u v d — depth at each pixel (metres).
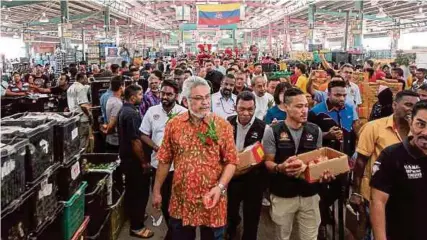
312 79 6.24
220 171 2.65
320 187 3.36
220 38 47.94
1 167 1.86
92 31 35.69
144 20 37.31
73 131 2.81
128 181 4.22
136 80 7.75
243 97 3.57
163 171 2.78
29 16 26.83
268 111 4.35
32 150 2.20
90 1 22.28
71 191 2.76
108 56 14.45
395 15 28.69
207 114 2.64
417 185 2.18
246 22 44.97
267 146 3.17
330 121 4.00
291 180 3.09
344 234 4.18
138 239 4.27
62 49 18.91
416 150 2.19
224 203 2.66
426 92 4.44
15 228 2.06
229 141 2.67
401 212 2.23
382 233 2.22
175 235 2.67
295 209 3.14
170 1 27.48
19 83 11.23
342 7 25.89
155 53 31.69
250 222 3.58
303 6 25.58
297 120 3.10
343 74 6.16
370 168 3.16
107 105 5.25
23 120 2.53
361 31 20.11
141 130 3.94
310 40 24.14
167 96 3.85
